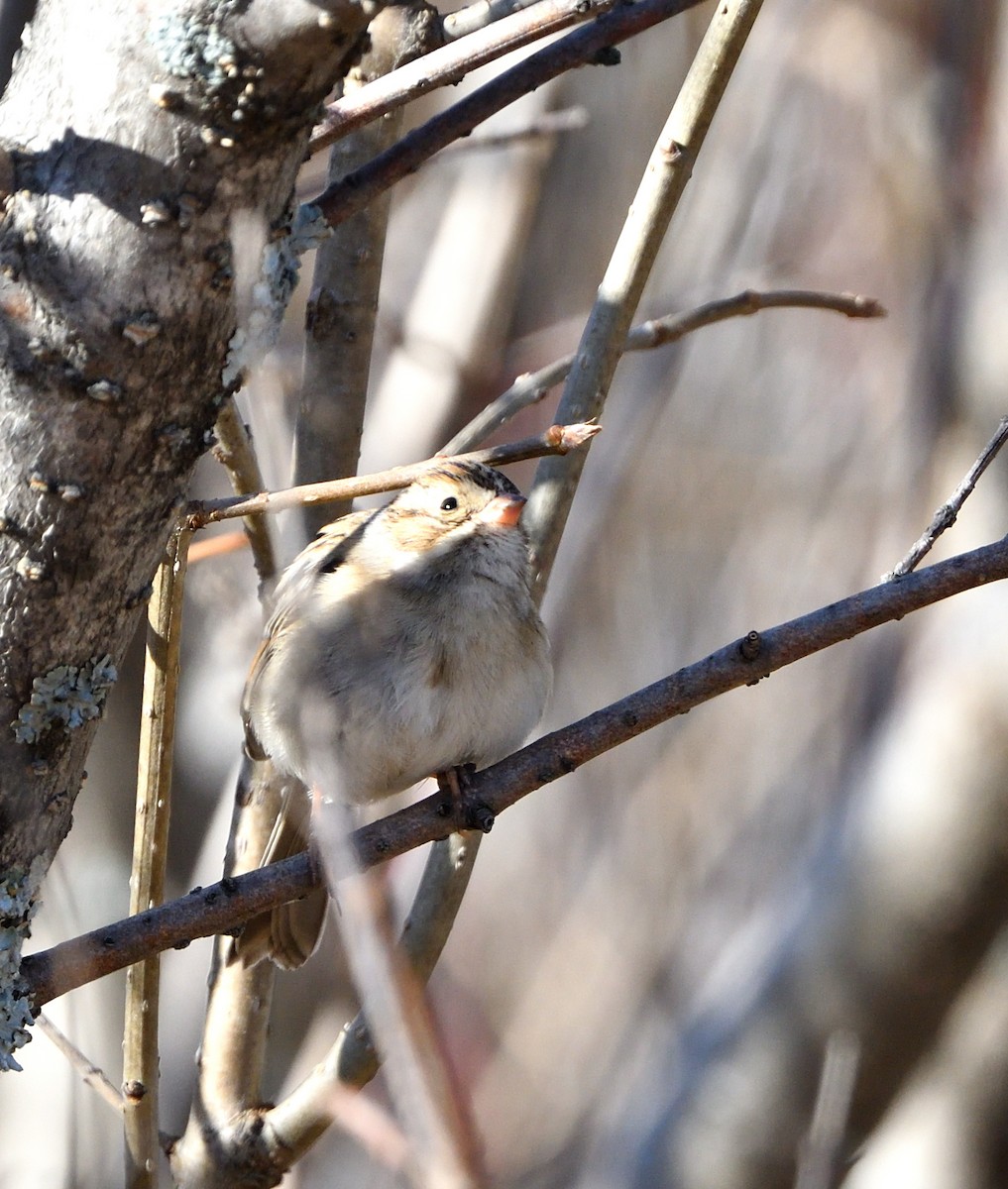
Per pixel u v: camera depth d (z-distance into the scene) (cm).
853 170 1595
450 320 1184
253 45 473
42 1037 930
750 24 759
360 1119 506
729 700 1759
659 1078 1157
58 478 516
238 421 779
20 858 565
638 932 1633
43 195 496
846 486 1750
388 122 874
